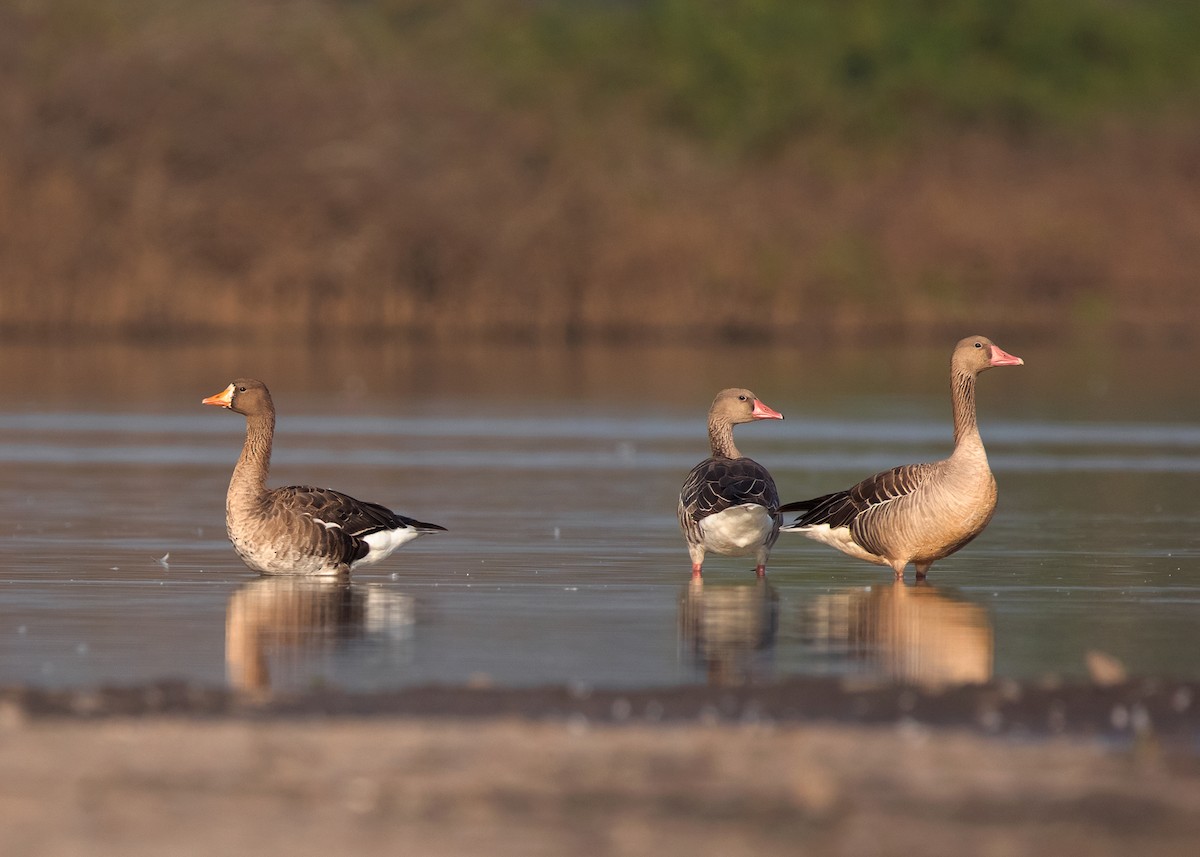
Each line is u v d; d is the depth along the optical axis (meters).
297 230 57.41
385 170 58.19
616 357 49.25
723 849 8.38
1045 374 44.81
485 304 58.56
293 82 58.75
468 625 13.91
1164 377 43.78
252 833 8.53
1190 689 11.27
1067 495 23.09
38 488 23.41
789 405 36.19
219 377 41.09
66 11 59.97
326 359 47.34
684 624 14.00
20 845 8.35
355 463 26.50
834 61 80.44
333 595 15.43
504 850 8.34
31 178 55.19
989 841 8.52
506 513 21.31
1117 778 9.47
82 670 12.02
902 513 15.88
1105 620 14.29
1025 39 81.81
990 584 16.23
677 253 59.44
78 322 54.59
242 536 16.30
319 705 10.79
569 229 59.25
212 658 12.46
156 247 56.16
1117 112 76.25
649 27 81.56
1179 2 89.12
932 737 10.21
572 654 12.68
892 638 13.39
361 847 8.36
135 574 16.58
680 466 26.41
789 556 18.28
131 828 8.58
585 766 9.59
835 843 8.48
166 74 57.91
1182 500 22.59
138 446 28.52
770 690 11.16
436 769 9.52
